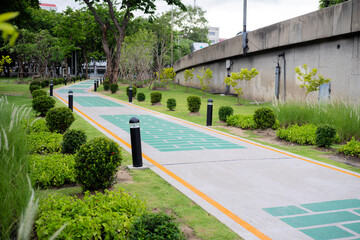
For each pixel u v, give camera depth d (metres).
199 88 44.09
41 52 54.09
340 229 4.34
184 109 21.05
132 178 6.51
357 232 4.26
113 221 3.41
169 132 12.59
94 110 19.14
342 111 11.91
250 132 13.05
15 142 3.96
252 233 4.14
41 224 3.29
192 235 4.03
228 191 5.82
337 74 19.84
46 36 54.62
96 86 39.16
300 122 13.36
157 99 23.08
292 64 24.19
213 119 16.67
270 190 5.95
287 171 7.34
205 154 8.92
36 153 7.61
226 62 34.38
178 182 6.24
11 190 3.19
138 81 43.94
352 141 9.55
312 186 6.27
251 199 5.43
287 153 9.34
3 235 2.98
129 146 9.71
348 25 18.23
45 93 18.70
